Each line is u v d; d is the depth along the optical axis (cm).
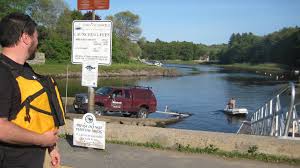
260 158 829
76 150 868
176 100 5644
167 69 12694
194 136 898
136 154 848
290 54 16938
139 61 15825
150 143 920
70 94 5262
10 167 286
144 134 935
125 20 15562
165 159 817
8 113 275
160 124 3328
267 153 843
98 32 875
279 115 1091
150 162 796
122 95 3083
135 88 3161
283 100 1545
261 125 1437
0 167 286
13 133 270
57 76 9062
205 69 17638
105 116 2902
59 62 10981
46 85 305
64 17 12031
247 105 5200
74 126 895
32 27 300
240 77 11650
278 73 14175
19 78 285
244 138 865
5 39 292
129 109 3100
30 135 278
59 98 315
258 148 850
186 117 4031
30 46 302
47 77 314
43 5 11400
